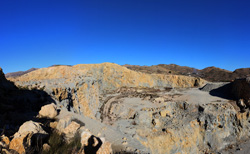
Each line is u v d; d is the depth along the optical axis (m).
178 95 51.22
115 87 65.31
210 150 30.98
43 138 7.37
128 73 70.75
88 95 36.81
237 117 36.28
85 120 13.96
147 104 39.84
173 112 37.62
